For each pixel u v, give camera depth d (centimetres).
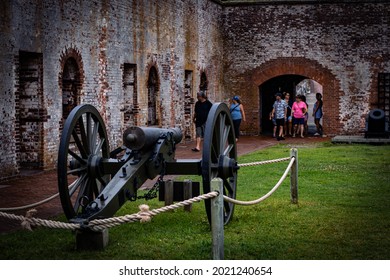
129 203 1099
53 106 1585
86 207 820
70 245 829
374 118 2428
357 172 1522
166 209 738
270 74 2875
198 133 2044
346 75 2825
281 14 2850
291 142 2508
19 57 1534
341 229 933
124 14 1956
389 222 977
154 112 2236
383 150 2097
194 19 2559
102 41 1819
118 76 1923
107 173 927
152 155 927
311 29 2834
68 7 1636
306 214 1036
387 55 2795
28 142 1550
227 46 2909
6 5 1390
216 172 933
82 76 1708
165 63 2284
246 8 2875
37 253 791
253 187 1298
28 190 1262
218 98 2856
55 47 1581
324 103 2848
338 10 2811
